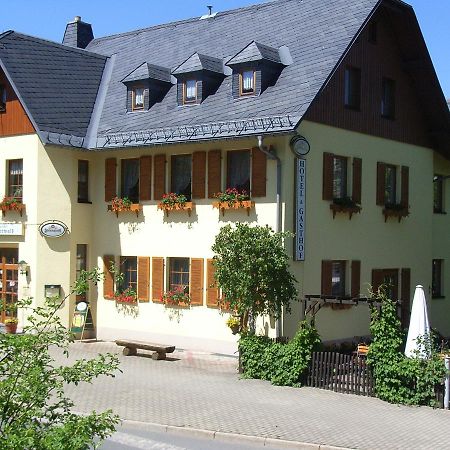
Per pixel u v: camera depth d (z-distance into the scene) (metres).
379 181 22.69
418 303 15.74
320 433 12.62
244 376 17.36
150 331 22.23
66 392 15.56
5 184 23.52
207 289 20.84
